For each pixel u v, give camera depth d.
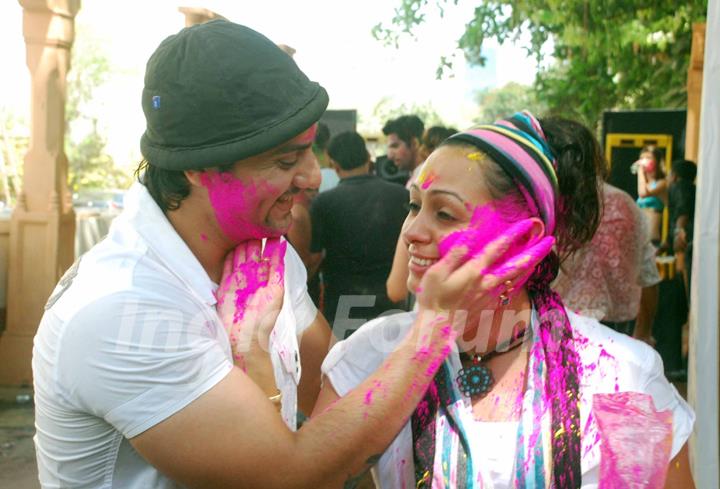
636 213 3.42
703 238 2.47
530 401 1.25
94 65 25.17
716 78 2.44
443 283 1.18
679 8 7.63
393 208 3.38
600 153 1.37
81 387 1.15
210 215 1.27
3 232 5.39
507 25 8.00
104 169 25.67
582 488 1.25
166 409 1.14
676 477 1.27
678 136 6.60
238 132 1.17
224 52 1.17
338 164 3.42
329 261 3.34
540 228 1.23
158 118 1.20
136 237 1.25
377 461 1.21
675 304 5.48
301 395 1.65
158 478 1.24
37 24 5.22
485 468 1.24
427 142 4.72
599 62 8.76
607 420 1.22
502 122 1.29
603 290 3.23
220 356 1.19
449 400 1.27
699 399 2.44
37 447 1.30
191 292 1.24
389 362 1.18
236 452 1.13
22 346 5.30
